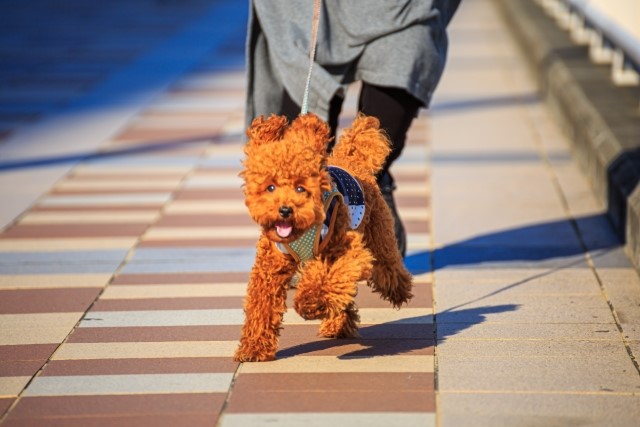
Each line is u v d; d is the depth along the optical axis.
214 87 15.19
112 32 21.62
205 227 8.42
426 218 8.54
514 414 4.79
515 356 5.55
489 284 6.85
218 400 5.02
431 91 6.49
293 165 4.75
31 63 17.62
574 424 4.67
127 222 8.60
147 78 16.05
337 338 5.88
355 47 6.39
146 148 11.48
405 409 4.86
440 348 5.70
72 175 10.31
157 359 5.60
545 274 7.03
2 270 7.34
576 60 13.25
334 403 4.95
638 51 9.15
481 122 12.52
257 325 5.42
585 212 8.60
